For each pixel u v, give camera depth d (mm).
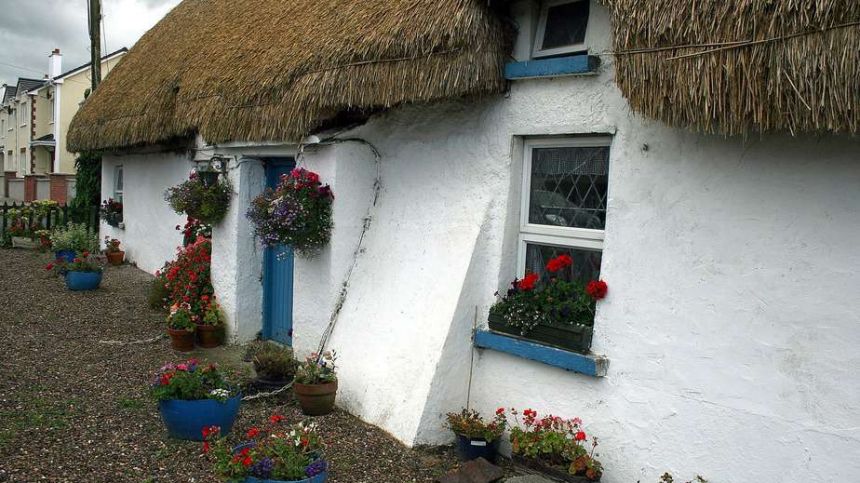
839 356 3203
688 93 3299
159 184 10922
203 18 10836
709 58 3203
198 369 4750
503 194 4805
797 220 3373
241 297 7371
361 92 5035
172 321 7008
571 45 4512
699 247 3736
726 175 3637
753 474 3471
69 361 6484
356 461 4504
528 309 4531
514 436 4273
